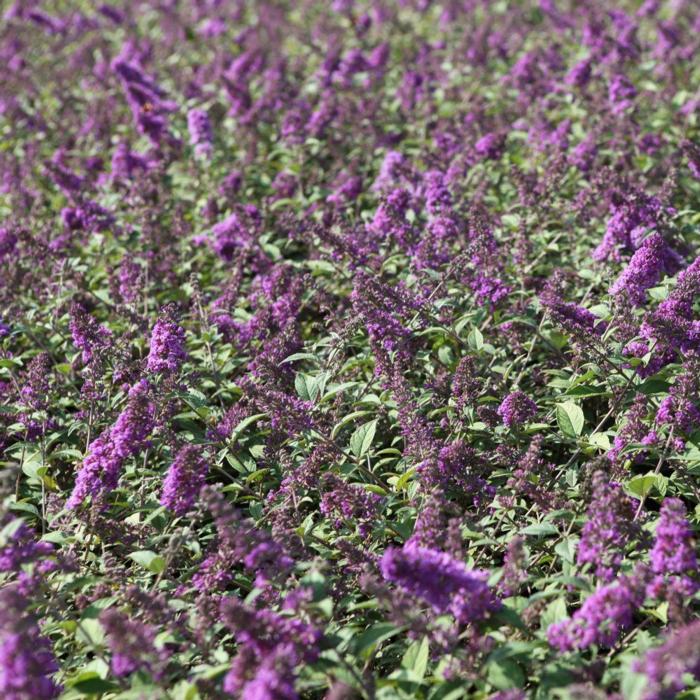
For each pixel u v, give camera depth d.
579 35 21.03
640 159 13.84
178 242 13.27
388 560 5.65
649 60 19.12
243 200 14.74
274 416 7.98
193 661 6.52
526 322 9.16
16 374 11.18
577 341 8.54
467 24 22.97
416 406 7.94
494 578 6.00
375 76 19.23
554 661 5.93
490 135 13.57
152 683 5.76
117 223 13.65
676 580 5.83
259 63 19.53
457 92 17.91
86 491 7.50
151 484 8.47
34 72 22.94
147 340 10.55
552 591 6.11
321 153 15.73
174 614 6.71
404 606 5.76
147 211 12.86
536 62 17.78
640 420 7.79
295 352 9.48
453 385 8.57
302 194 14.26
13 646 5.36
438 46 21.66
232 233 12.32
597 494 6.28
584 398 9.50
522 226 11.14
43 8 30.80
